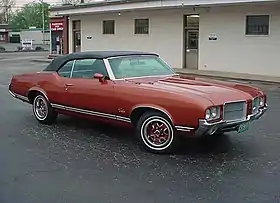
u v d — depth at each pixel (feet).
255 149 20.93
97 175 17.08
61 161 18.97
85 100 23.13
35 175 17.06
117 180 16.51
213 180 16.49
